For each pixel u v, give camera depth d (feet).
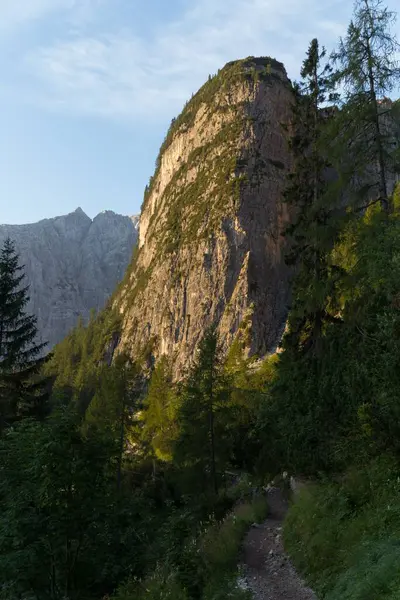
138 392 135.23
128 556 46.37
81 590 43.32
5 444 44.55
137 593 38.58
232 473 105.60
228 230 352.49
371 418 39.42
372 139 52.75
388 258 43.42
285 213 357.82
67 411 43.78
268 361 178.29
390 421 37.45
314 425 49.75
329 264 62.28
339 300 59.57
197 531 51.93
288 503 52.06
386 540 26.84
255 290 317.01
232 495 76.64
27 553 38.19
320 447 47.26
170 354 351.05
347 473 40.55
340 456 42.75
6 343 87.40
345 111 53.72
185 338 341.21
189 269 368.48
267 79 433.48
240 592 31.04
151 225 532.73
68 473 39.83
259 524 48.47
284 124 76.74
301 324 68.39
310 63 72.59
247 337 291.79
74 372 461.78
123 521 49.01
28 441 43.83
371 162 53.01
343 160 54.60
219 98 467.52
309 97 72.23
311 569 31.99
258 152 389.60
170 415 164.96
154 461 142.41
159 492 111.24
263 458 74.74
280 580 32.83
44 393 90.17
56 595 41.22
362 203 54.34
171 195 490.08
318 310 62.59
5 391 86.38
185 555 41.52
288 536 39.86
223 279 339.36
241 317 308.40
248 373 195.72
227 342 303.68
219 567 37.32
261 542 42.16
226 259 344.08
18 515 39.55
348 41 52.47
